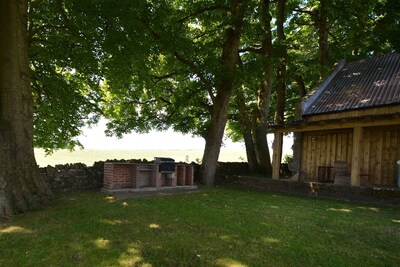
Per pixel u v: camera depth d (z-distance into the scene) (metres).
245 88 20.97
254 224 7.01
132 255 5.03
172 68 16.50
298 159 16.19
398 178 11.70
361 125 11.66
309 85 24.20
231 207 8.98
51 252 5.07
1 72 8.02
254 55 19.11
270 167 19.02
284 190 14.03
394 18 20.06
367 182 13.20
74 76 14.05
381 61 16.58
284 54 19.62
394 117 10.64
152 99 18.62
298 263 5.02
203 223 6.93
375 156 13.17
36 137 14.44
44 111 13.43
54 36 11.43
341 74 17.27
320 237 6.30
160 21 12.38
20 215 7.32
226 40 15.55
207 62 14.52
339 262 5.11
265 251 5.39
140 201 9.23
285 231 6.55
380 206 10.26
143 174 12.38
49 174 11.41
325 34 20.48
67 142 15.53
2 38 8.05
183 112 19.12
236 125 22.17
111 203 8.79
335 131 14.79
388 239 6.32
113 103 18.77
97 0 9.30
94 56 11.76
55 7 10.69
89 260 4.81
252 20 16.67
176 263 4.86
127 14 9.80
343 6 18.80
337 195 11.98
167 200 9.62
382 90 13.69
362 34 20.75
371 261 5.23
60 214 7.35
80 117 15.04
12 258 4.85
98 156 38.75
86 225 6.46
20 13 8.58
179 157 41.00
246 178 16.09
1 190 7.25
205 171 15.45
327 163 14.97
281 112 20.73
